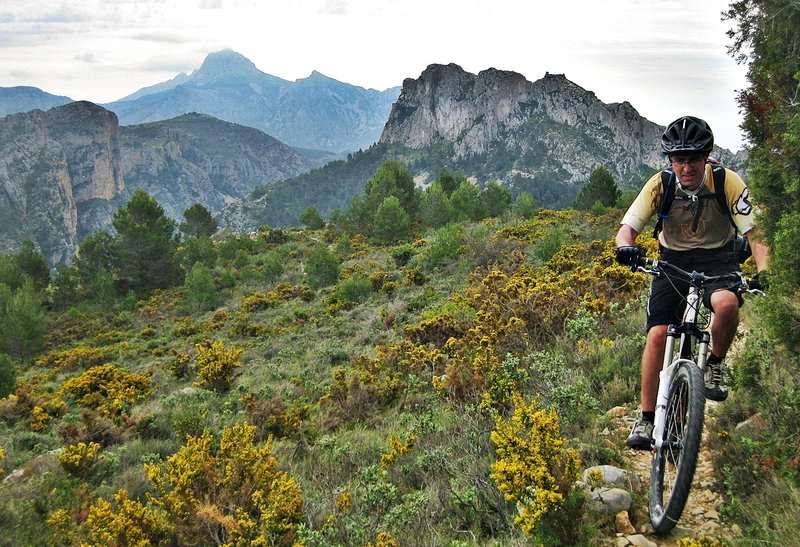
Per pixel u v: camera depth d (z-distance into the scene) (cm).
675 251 302
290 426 852
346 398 948
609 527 322
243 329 2611
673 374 288
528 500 331
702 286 288
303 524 412
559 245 2148
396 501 482
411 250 3962
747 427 379
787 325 319
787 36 340
